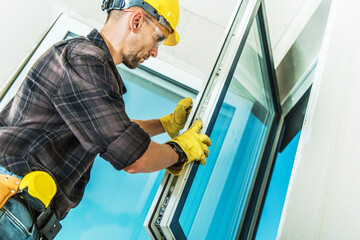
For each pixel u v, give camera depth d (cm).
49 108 74
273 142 170
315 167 74
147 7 86
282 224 79
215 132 116
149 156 75
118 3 85
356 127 64
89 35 83
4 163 69
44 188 67
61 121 75
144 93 188
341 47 84
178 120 121
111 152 71
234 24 109
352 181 59
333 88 80
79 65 72
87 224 165
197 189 109
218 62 102
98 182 172
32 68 75
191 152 85
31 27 177
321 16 134
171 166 87
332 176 66
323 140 75
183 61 189
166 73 184
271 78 157
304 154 83
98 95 70
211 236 132
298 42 156
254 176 158
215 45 194
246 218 151
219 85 96
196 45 193
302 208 73
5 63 168
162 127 126
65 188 75
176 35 112
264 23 129
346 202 58
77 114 70
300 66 151
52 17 182
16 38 173
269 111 173
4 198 62
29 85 74
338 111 73
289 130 162
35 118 74
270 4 190
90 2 189
